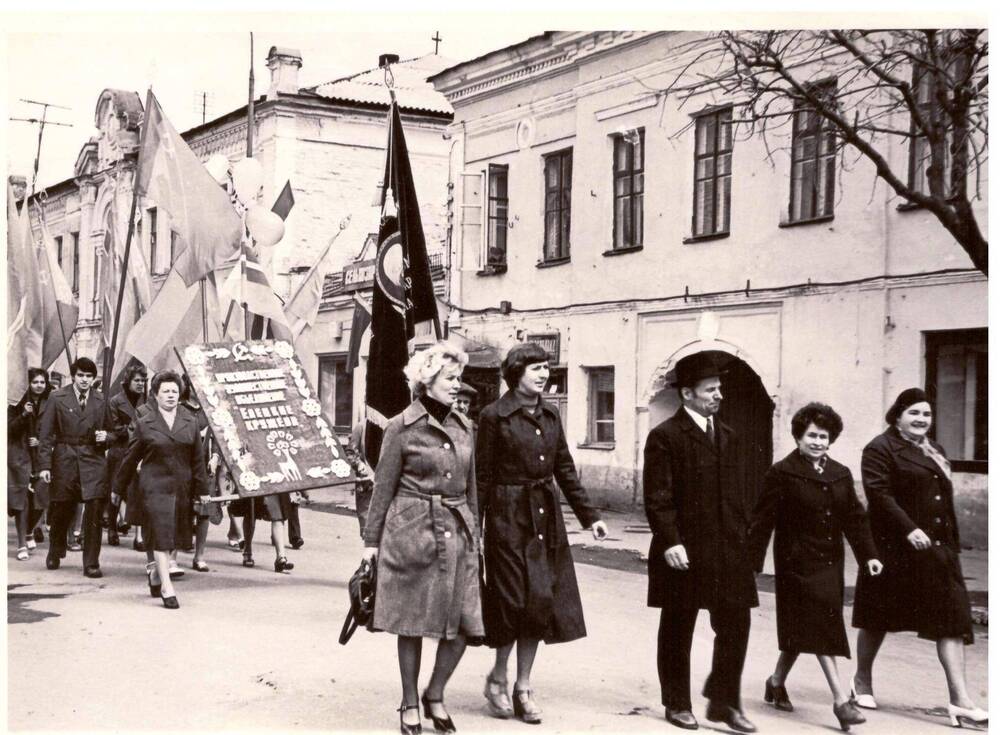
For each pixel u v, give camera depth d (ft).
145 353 44.45
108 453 36.35
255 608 29.76
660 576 19.81
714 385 19.92
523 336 70.03
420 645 18.79
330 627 27.35
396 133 36.63
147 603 30.42
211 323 48.29
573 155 66.03
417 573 18.48
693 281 57.36
